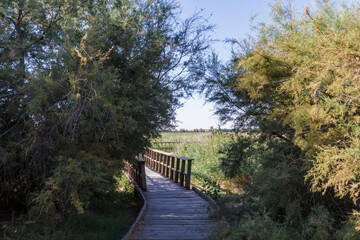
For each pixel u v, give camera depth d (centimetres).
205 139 1792
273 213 664
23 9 650
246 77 731
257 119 838
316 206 612
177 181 1170
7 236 532
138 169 1067
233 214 689
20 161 616
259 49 676
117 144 694
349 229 501
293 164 649
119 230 627
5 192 670
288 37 675
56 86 547
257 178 694
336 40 480
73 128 553
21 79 598
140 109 726
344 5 571
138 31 767
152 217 702
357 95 481
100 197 848
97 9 782
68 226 600
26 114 574
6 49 618
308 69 557
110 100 597
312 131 537
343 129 500
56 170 545
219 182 1178
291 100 652
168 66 879
